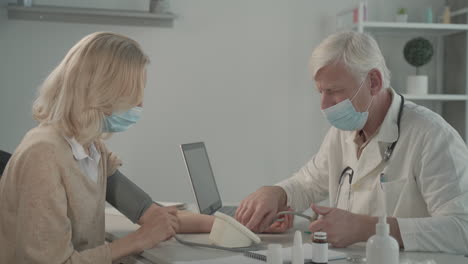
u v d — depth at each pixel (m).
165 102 3.35
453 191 1.43
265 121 3.48
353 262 1.25
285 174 3.52
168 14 3.16
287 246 1.49
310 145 3.54
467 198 1.42
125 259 1.45
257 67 3.45
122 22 3.23
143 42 3.30
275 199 1.76
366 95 1.54
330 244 1.44
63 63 1.36
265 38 3.45
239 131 3.45
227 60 3.41
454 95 3.34
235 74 3.43
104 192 1.53
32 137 1.31
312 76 1.58
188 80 3.37
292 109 3.50
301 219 2.00
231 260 1.27
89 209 1.39
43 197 1.23
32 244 1.21
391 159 1.58
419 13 3.64
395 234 1.40
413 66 3.63
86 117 1.33
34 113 1.40
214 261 1.26
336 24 3.51
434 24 3.31
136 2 3.28
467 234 1.38
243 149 3.46
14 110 3.18
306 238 1.62
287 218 1.74
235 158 3.45
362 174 1.65
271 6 3.45
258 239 1.48
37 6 3.05
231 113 3.44
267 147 3.49
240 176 3.46
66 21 3.17
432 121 1.54
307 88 3.51
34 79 3.19
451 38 3.62
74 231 1.35
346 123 1.57
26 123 3.19
